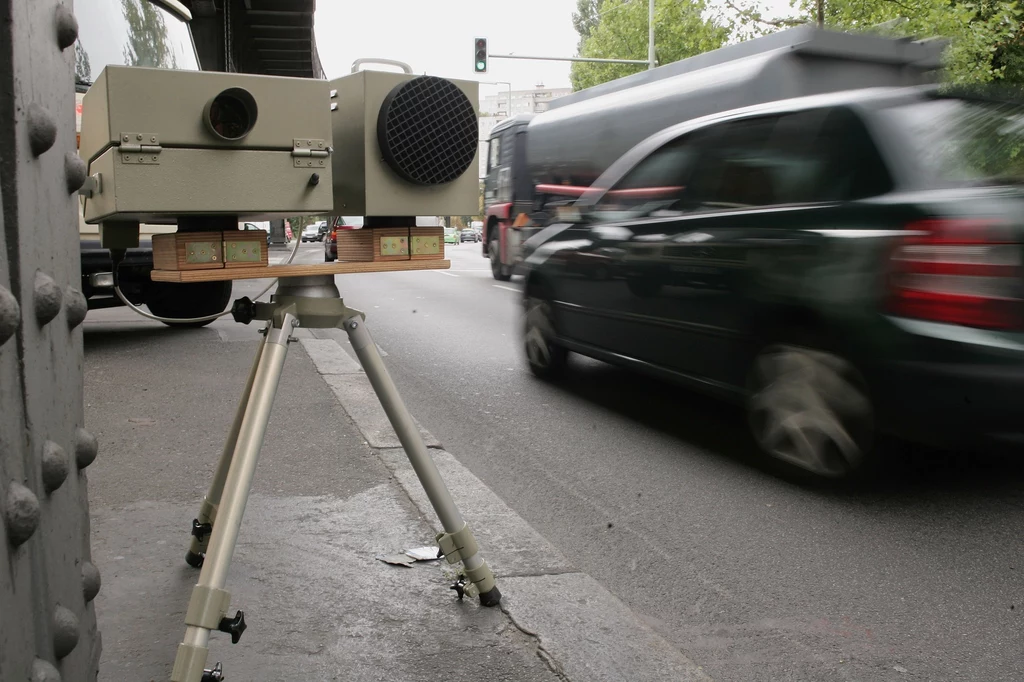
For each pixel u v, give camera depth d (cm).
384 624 266
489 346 888
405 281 1811
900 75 1023
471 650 253
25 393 129
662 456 488
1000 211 355
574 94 1446
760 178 461
